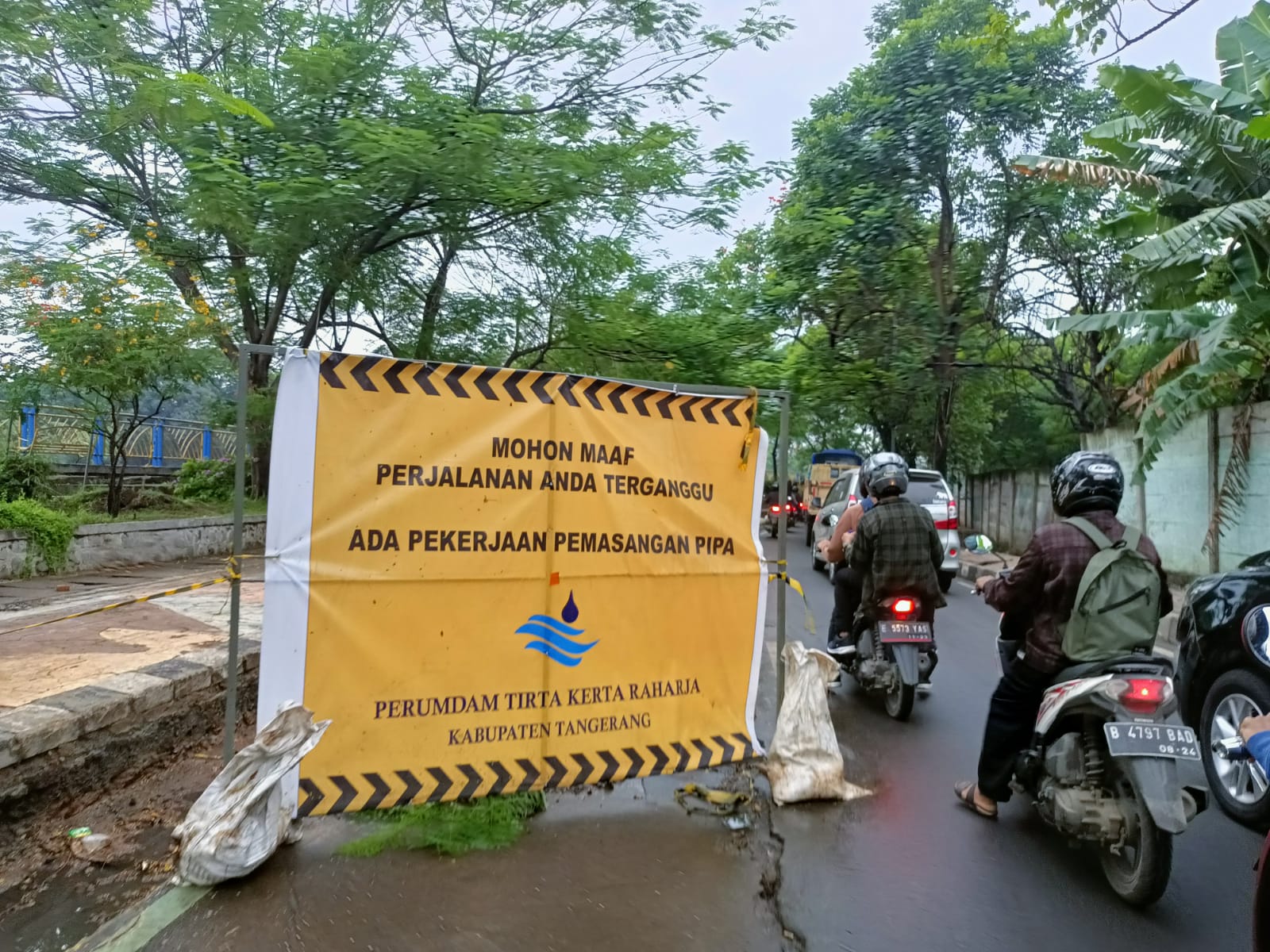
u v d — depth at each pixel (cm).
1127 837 339
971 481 2622
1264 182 1004
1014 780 418
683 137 1083
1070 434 2523
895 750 524
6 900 319
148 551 1113
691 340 991
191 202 886
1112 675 349
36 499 1116
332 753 370
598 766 416
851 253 1232
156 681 466
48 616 691
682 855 367
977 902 337
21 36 866
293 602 366
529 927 305
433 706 386
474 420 396
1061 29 763
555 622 409
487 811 395
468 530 394
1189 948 308
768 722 581
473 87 1094
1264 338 1080
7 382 1073
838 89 1575
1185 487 1340
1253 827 421
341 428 375
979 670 738
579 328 1045
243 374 369
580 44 1073
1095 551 377
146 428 1881
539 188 952
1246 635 436
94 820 388
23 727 377
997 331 1897
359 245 1014
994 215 1655
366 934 296
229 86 917
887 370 1160
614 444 425
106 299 1070
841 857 372
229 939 291
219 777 337
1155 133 1041
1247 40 1085
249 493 1576
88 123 1077
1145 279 1082
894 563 569
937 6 1557
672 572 438
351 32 1003
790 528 2755
